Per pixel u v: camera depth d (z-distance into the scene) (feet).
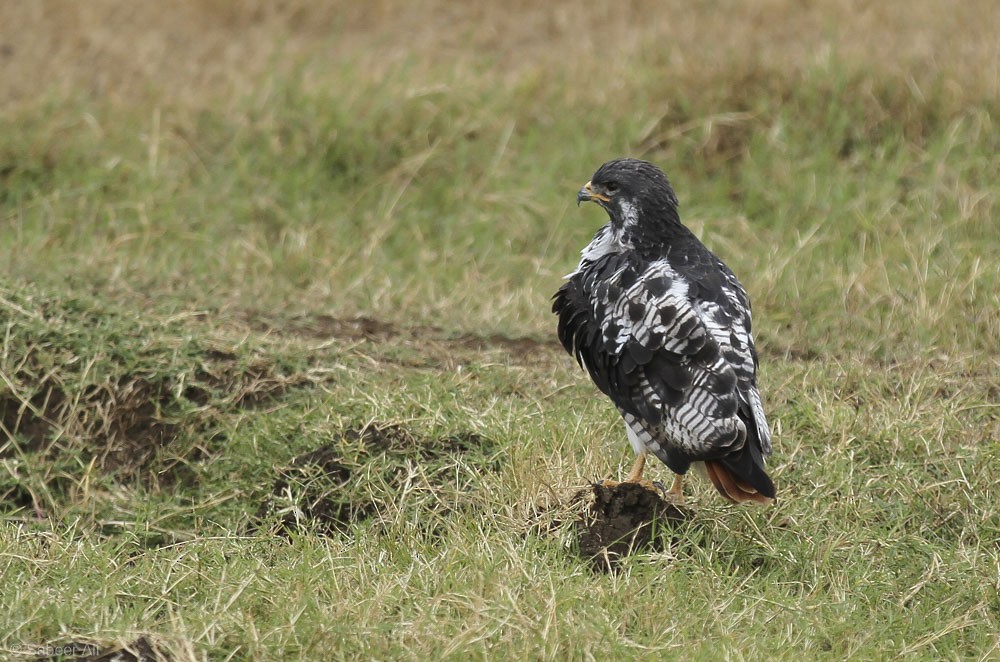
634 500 29.14
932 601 27.73
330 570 26.84
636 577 26.96
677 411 27.73
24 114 53.67
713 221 48.75
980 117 50.83
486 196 50.60
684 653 24.17
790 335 41.63
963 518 31.07
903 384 37.09
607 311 29.50
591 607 25.30
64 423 36.29
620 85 55.42
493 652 23.93
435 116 53.88
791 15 62.64
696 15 63.57
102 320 38.55
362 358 38.63
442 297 44.75
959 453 32.91
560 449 31.96
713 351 27.71
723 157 52.06
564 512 29.53
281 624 24.66
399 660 23.75
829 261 46.06
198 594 26.91
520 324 42.45
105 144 52.75
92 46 61.52
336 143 52.65
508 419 33.68
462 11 66.33
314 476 32.83
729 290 29.53
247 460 34.50
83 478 34.73
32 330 37.42
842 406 34.86
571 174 51.75
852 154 51.80
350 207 50.55
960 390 36.73
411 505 31.22
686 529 29.22
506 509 30.04
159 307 40.70
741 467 26.71
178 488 35.09
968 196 47.65
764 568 29.04
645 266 30.19
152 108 55.26
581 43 61.77
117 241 46.62
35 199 49.57
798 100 53.42
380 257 47.96
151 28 64.39
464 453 32.73
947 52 56.13
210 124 54.03
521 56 60.90
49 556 28.48
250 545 29.96
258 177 51.44
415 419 33.71
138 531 32.76
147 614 25.43
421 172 52.11
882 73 53.88
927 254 44.65
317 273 46.09
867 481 31.91
